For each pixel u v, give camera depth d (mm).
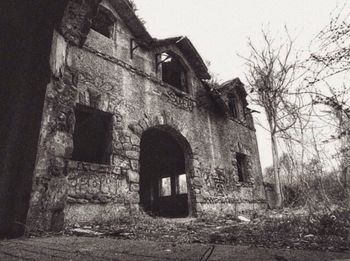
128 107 5949
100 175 4836
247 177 9664
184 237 2658
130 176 5371
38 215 2801
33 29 2705
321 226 2402
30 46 2715
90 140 7680
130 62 6531
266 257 1350
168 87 7406
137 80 6500
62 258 1433
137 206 5258
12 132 2539
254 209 8992
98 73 5582
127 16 6742
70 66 3992
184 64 8602
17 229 2418
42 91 2797
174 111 7270
